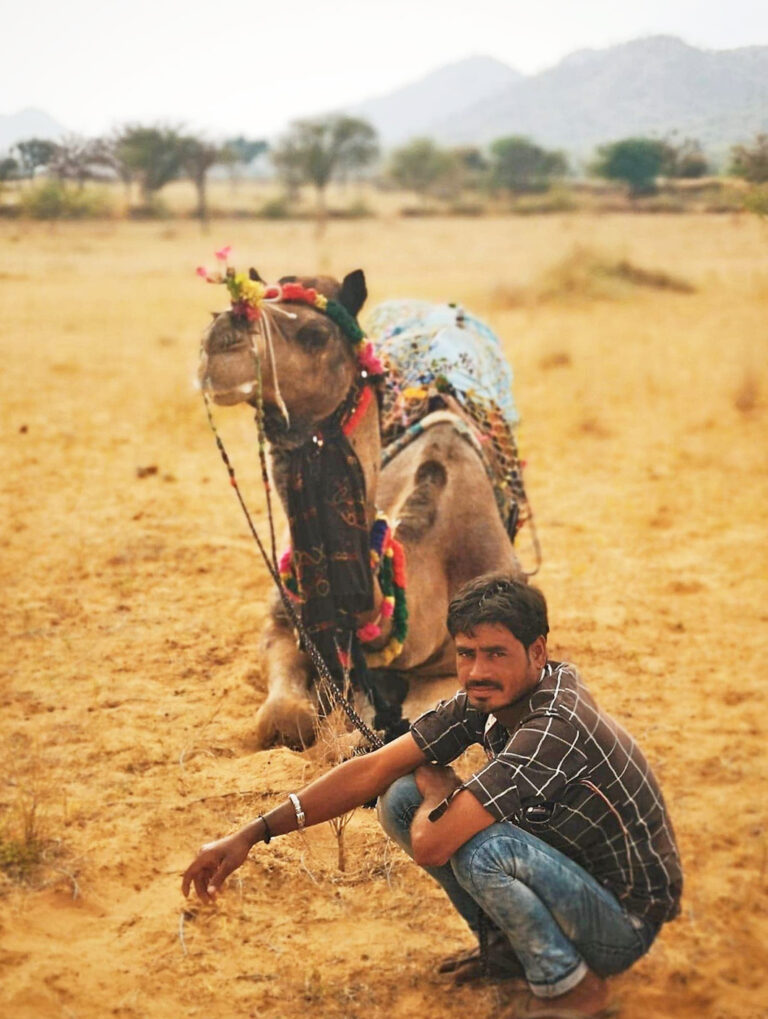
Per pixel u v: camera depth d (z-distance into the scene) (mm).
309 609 4797
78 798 4562
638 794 3143
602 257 24125
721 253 23656
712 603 7020
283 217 64562
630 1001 3398
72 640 6305
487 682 3123
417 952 3629
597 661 6117
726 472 10281
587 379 14742
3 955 3551
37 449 10820
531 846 3090
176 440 11453
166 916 3803
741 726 5312
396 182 82312
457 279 27484
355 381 4781
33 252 31922
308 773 4703
